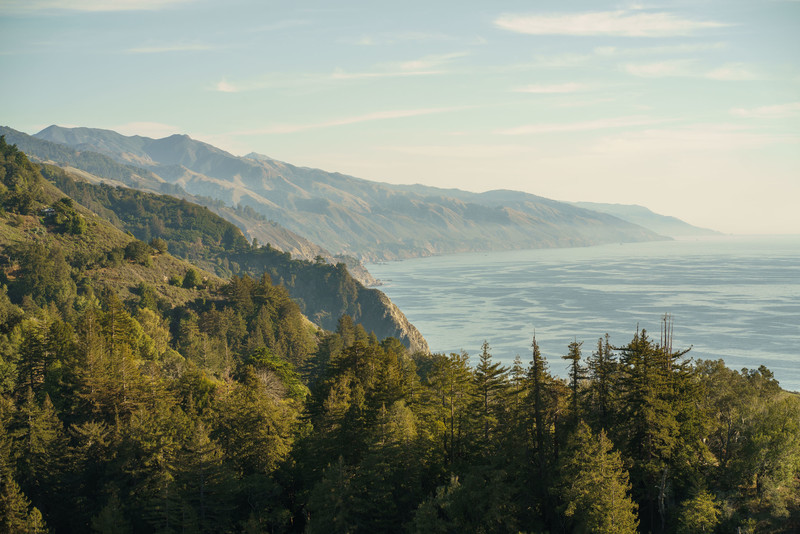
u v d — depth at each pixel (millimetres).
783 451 55750
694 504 53344
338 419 69688
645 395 58344
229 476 65125
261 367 111375
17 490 63375
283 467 70188
